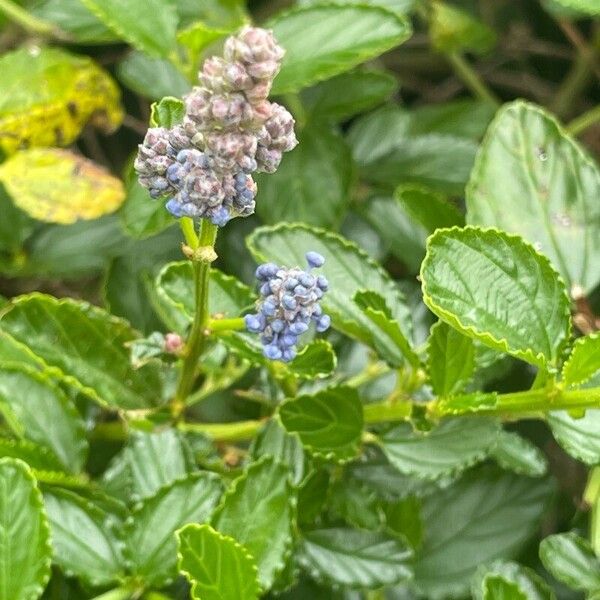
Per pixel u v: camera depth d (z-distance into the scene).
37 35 0.62
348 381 0.52
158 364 0.51
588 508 0.53
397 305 0.51
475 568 0.53
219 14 0.59
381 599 0.53
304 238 0.51
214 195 0.43
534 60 0.69
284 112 0.43
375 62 0.67
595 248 0.51
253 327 0.46
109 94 0.59
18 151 0.58
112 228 0.58
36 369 0.52
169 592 0.51
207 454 0.51
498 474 0.54
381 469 0.52
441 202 0.54
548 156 0.52
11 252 0.58
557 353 0.48
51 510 0.49
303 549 0.51
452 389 0.49
